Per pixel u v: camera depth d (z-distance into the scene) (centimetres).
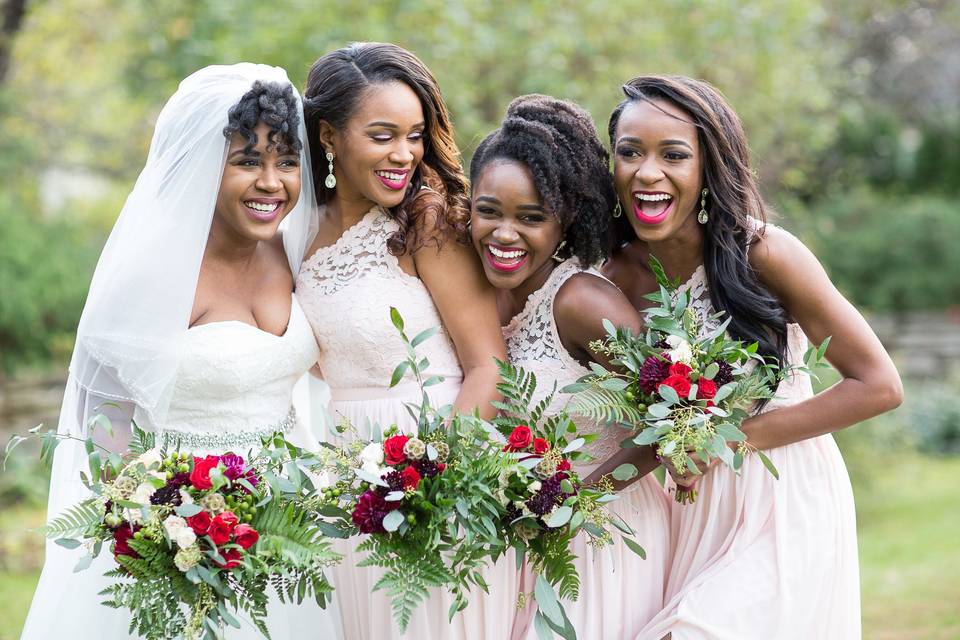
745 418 288
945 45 1481
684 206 292
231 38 738
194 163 290
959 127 1648
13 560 712
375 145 300
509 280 298
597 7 736
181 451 299
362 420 311
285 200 298
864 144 1614
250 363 300
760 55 805
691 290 303
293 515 265
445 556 300
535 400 302
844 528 301
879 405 291
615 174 296
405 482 265
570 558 277
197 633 262
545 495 269
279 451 272
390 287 308
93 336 292
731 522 303
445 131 319
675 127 288
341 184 314
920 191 1697
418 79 307
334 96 302
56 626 296
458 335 309
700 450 272
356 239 312
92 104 1141
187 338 296
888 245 1512
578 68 768
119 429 297
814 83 894
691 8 771
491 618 303
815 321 296
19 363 940
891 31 1443
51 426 930
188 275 291
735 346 280
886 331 1442
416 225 306
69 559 300
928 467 1079
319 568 276
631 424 281
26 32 1108
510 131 296
